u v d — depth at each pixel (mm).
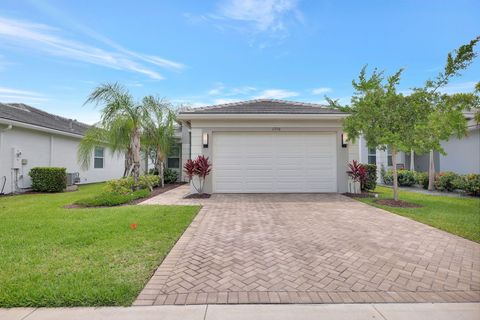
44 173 11633
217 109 11070
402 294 2926
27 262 3625
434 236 4965
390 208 7523
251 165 10781
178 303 2721
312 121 10680
